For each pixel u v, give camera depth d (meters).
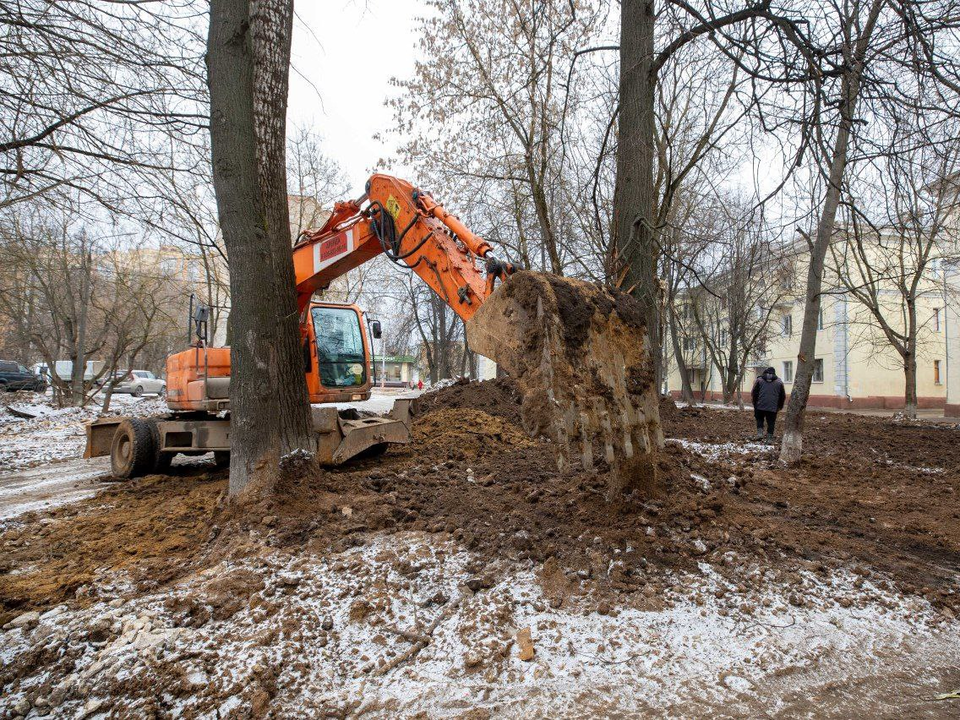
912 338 15.34
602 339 4.39
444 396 12.80
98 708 2.88
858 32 6.10
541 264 16.34
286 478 5.27
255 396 5.25
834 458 8.79
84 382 21.61
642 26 8.27
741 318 22.19
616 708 2.83
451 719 2.77
